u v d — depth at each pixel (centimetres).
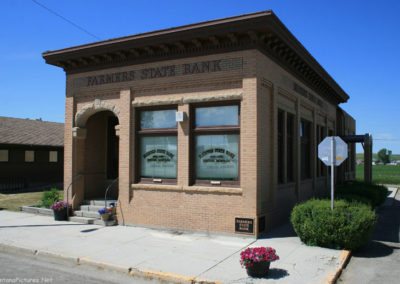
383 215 1452
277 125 1125
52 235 995
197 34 985
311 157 1512
